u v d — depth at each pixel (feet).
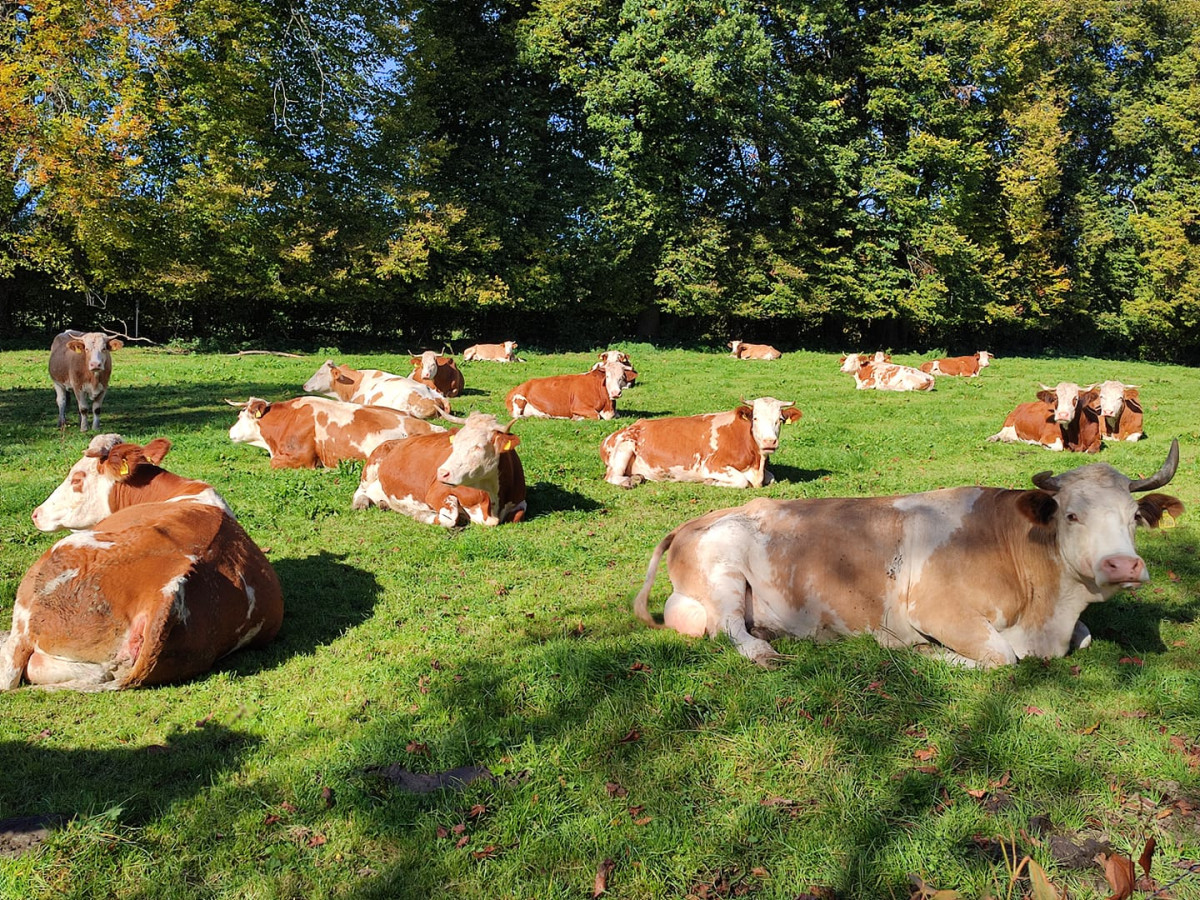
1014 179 130.00
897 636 18.86
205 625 18.29
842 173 125.29
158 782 14.52
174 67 100.32
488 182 118.52
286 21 109.60
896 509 19.30
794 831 12.92
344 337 123.95
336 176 114.62
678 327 144.77
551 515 33.30
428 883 12.01
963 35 123.95
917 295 128.06
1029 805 13.33
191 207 99.91
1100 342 154.92
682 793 13.84
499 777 14.42
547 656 18.71
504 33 121.19
